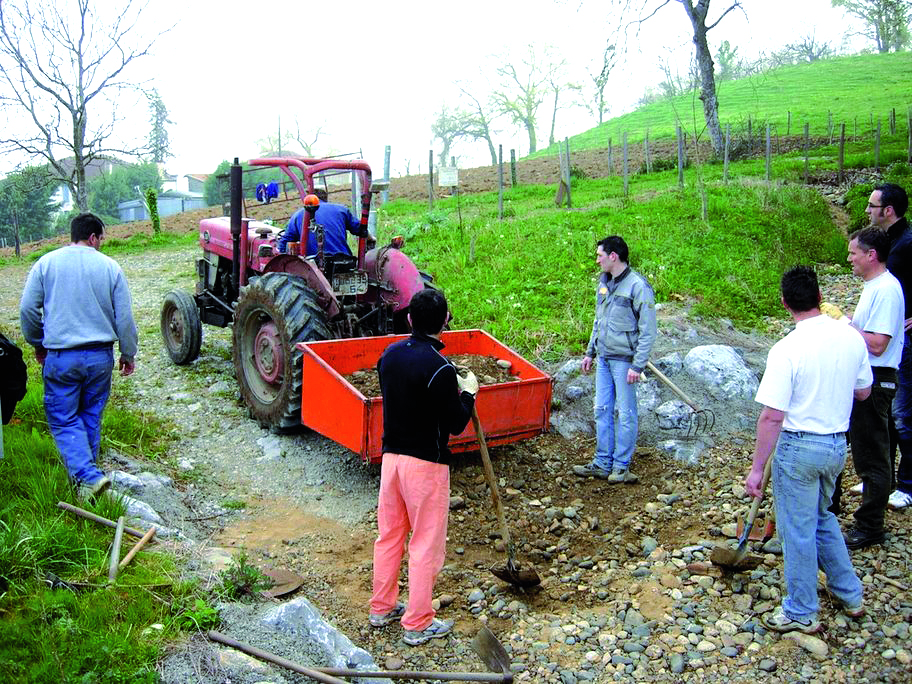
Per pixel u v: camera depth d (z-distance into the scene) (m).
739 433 6.15
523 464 5.76
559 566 4.49
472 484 5.45
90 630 3.16
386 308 6.18
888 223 4.47
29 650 3.03
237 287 7.33
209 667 3.11
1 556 3.48
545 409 5.55
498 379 5.74
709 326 7.78
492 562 4.53
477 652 3.18
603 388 5.52
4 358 4.03
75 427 4.46
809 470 3.43
